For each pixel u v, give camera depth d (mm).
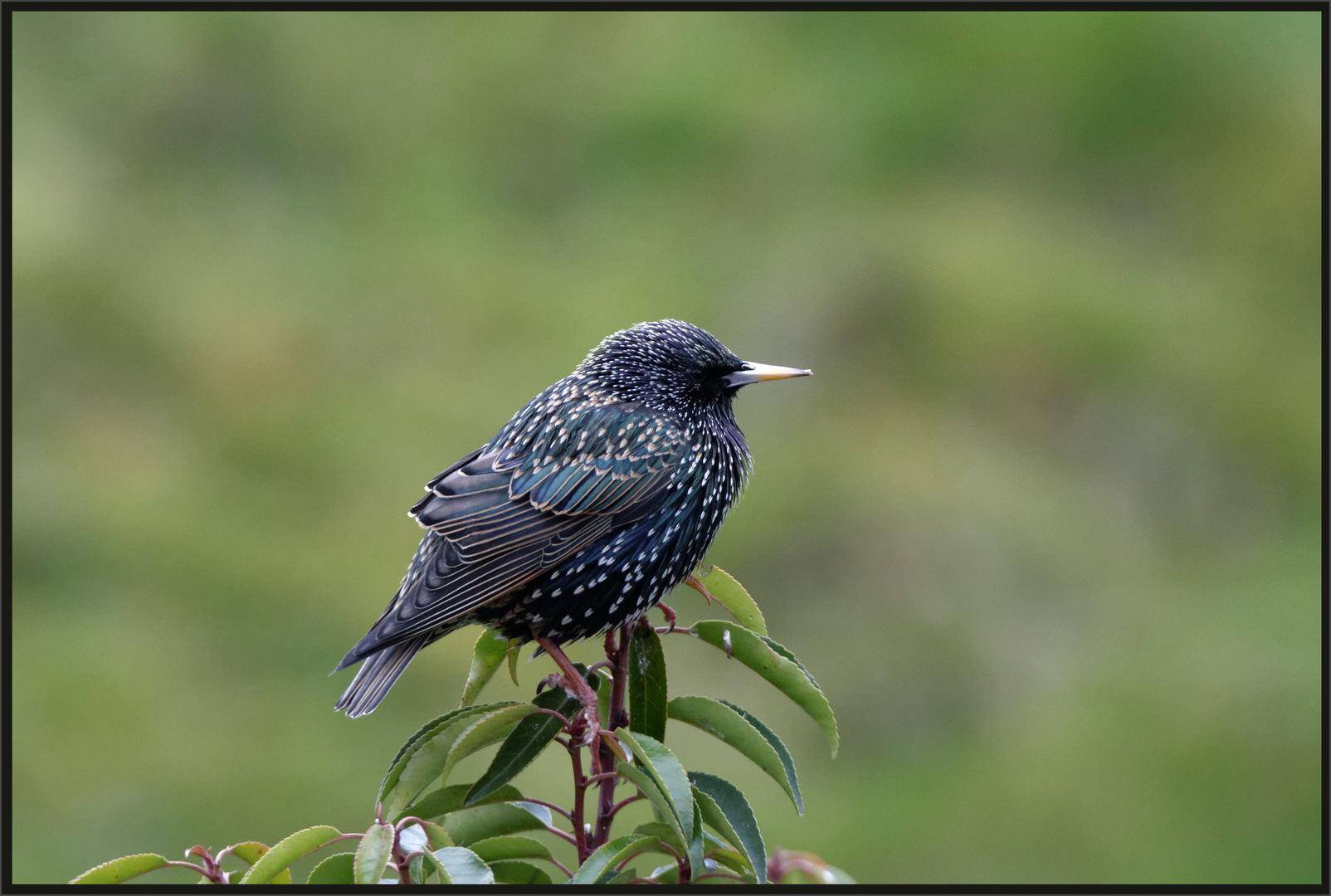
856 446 14469
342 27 19875
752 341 15867
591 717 5445
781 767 5055
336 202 18078
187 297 16406
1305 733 12000
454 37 19812
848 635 12898
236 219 17812
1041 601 13219
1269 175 18219
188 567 13547
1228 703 12328
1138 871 11180
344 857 4680
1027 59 19203
